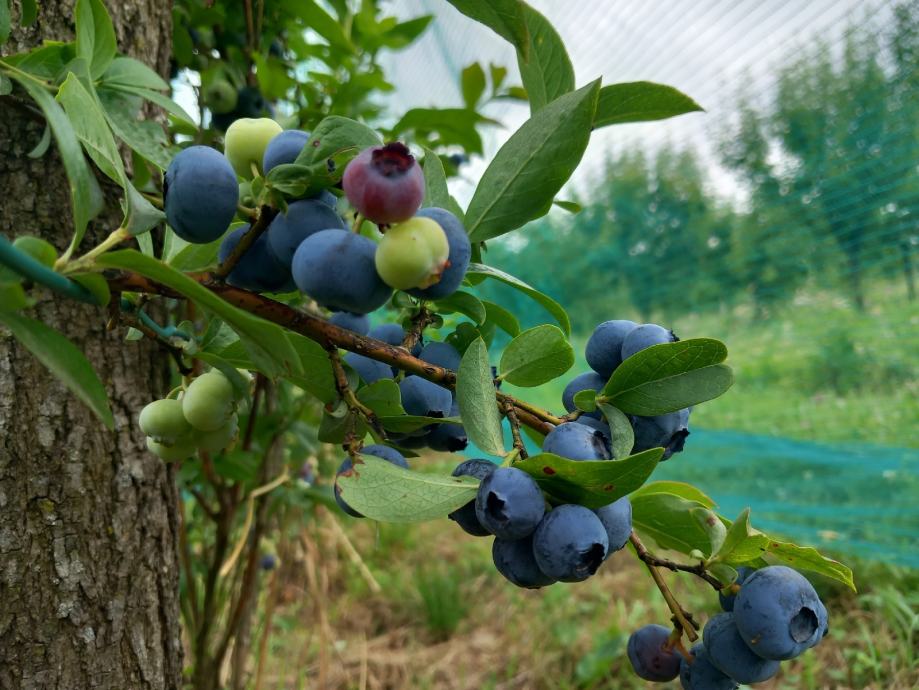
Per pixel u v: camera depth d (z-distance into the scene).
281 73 0.40
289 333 0.15
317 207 0.13
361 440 0.15
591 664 0.59
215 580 0.39
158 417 0.17
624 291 1.41
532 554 0.13
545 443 0.14
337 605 0.76
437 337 0.25
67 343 0.12
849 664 0.54
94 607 0.23
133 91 0.21
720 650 0.14
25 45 0.23
